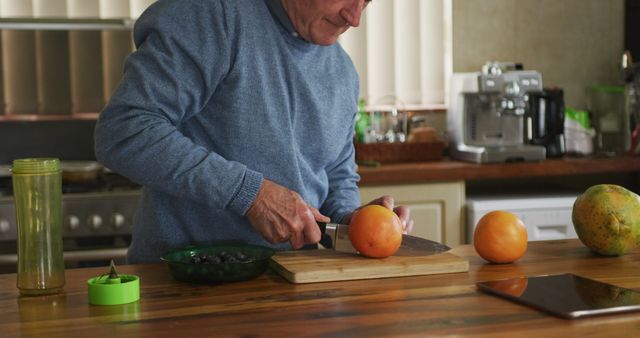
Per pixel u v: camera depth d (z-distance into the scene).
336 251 1.64
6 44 3.24
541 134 3.49
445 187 3.24
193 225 1.79
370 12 3.66
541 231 3.26
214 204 1.57
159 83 1.63
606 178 3.94
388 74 3.70
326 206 1.95
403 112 3.63
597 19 3.94
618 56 3.96
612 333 1.13
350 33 3.65
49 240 1.39
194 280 1.44
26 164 1.38
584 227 1.62
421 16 3.72
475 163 3.35
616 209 1.59
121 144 1.60
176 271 1.45
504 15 3.83
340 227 1.63
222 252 1.52
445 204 3.25
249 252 1.59
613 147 3.74
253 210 1.57
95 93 3.32
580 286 1.36
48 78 3.29
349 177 2.00
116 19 2.98
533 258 1.64
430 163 3.38
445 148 3.75
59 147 3.34
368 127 3.51
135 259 1.85
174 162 1.57
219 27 1.68
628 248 1.62
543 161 3.37
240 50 1.70
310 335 1.14
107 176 3.23
